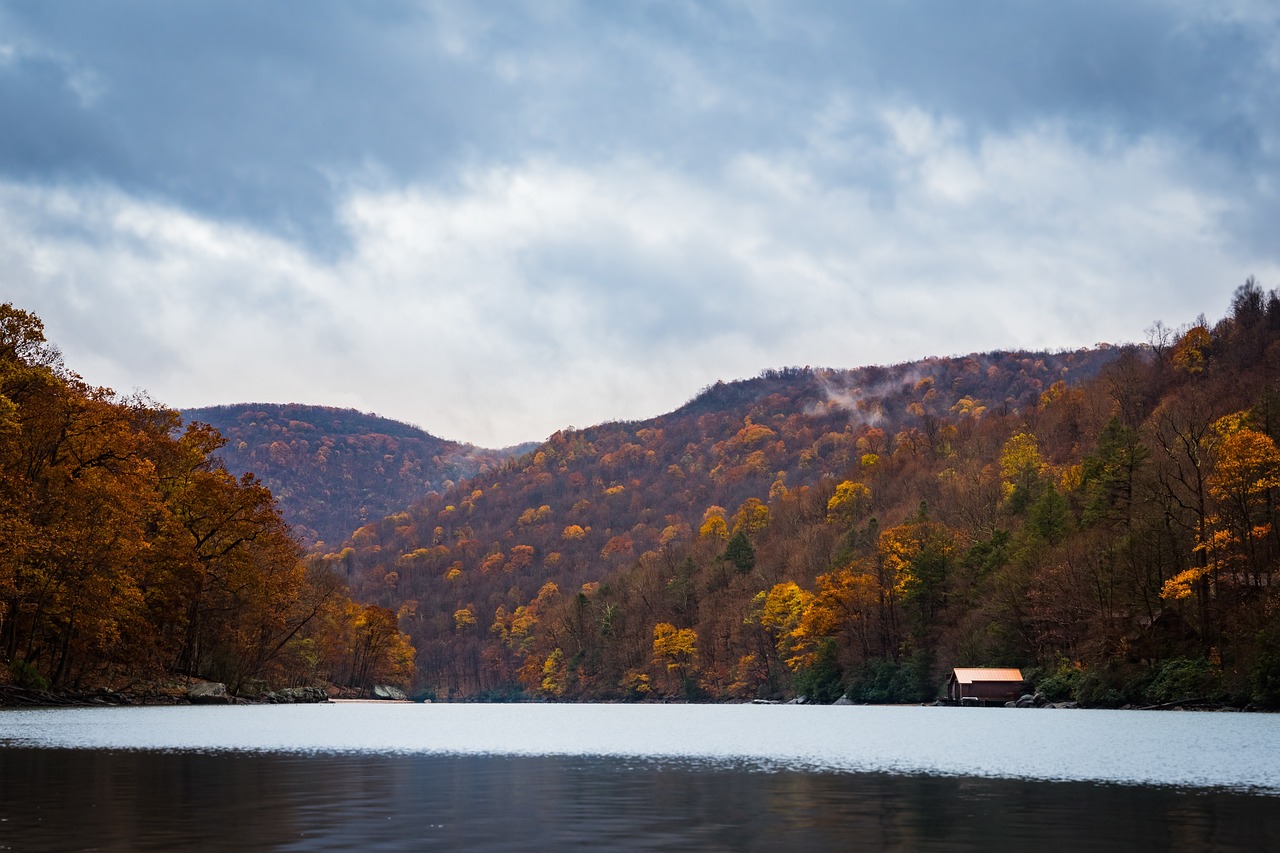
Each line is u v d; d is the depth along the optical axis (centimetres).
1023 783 2666
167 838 1733
